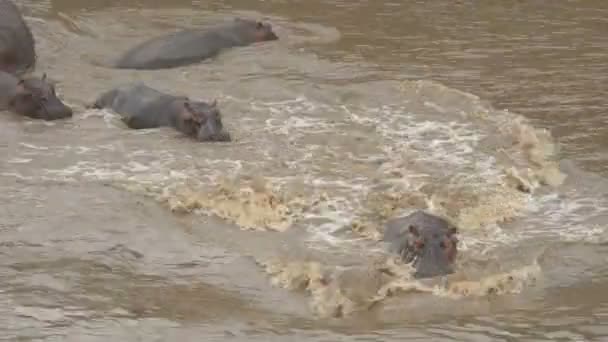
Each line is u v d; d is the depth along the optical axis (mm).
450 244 34250
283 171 42250
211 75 53719
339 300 32250
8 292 32406
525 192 40719
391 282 33250
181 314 31453
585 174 42250
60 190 39812
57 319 30828
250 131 46562
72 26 62062
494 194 40281
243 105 49562
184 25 63219
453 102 50031
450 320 31203
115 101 49500
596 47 59281
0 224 36906
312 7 66812
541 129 47000
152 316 31219
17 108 48344
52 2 66562
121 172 41844
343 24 63219
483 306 32219
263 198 39156
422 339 29891
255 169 42344
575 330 30672
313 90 51312
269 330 30422
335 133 46344
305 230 37344
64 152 43781
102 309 31594
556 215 38781
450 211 38781
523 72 54938
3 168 41750
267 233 37125
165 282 33562
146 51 56031
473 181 41500
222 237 36750
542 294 33156
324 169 42500
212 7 66812
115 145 44781
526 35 61406
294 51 57656
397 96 50750
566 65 56125
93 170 41969
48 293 32406
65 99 50781
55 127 46938
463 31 62000
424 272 33656
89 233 36562
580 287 33688
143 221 37594
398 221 36938
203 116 45781
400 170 42312
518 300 32688
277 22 63438
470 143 45375
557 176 41969
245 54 56875
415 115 48500
